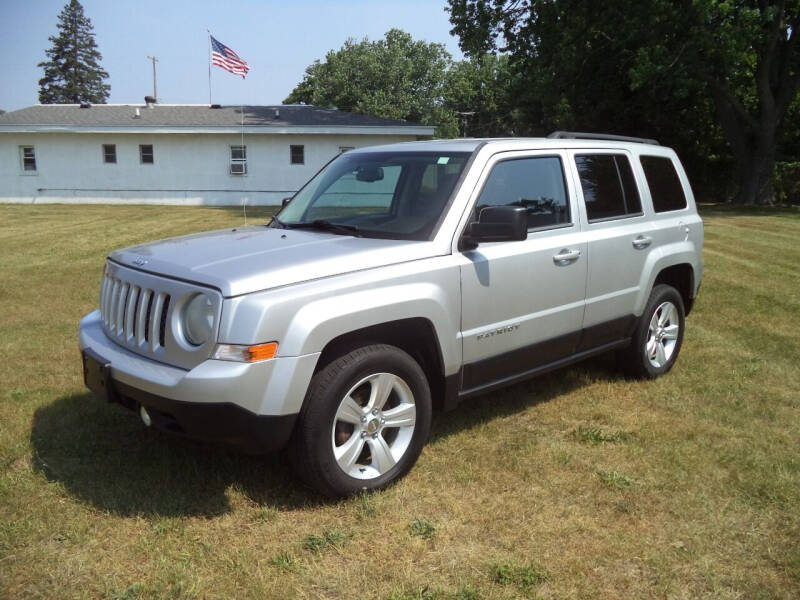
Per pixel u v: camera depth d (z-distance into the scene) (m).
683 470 3.95
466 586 2.89
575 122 31.12
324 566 3.03
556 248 4.48
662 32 22.45
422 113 58.69
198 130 26.42
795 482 3.80
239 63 23.75
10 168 27.55
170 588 2.85
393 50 57.22
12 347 6.29
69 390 5.16
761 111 25.28
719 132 30.84
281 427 3.27
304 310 3.29
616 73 27.89
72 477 3.78
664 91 24.80
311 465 3.39
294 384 3.25
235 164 27.39
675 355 5.79
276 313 3.21
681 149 31.75
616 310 5.07
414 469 3.94
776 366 5.93
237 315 3.17
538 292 4.39
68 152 27.44
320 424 3.36
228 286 3.20
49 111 29.91
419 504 3.56
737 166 29.39
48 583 2.88
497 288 4.12
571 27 24.00
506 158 4.35
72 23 77.75
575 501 3.61
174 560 3.04
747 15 21.23
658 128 30.84
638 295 5.24
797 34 24.41
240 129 26.28
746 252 12.88
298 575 2.96
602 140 5.37
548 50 25.59
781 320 7.62
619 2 22.33
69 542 3.17
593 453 4.16
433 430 4.52
